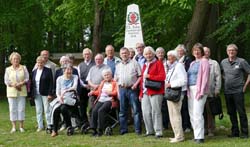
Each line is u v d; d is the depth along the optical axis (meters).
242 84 9.34
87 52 10.73
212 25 19.22
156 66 9.42
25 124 12.30
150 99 9.49
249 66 9.30
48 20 25.28
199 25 14.81
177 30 20.84
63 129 10.91
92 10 19.94
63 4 20.61
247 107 16.73
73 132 10.28
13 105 10.95
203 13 14.78
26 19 24.95
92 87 10.26
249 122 12.14
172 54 9.08
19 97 10.98
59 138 9.77
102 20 19.19
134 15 11.55
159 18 19.14
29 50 26.39
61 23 23.77
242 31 19.31
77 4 20.11
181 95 9.00
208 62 8.91
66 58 10.45
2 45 24.83
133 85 9.88
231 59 9.37
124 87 9.95
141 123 10.25
